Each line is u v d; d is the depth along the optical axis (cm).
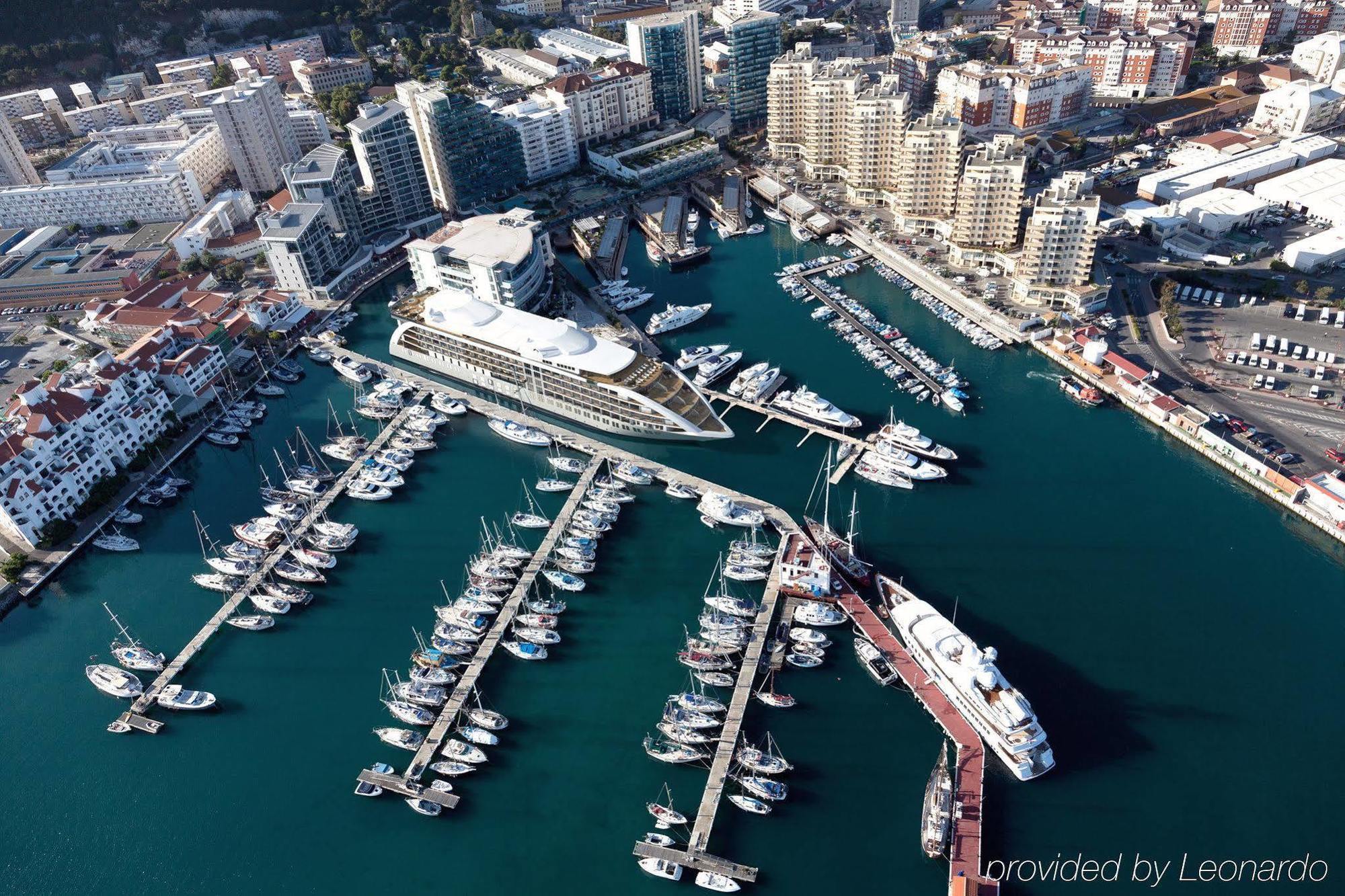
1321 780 15438
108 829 16325
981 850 14662
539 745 17075
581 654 18762
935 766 16212
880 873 14700
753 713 17338
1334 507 19938
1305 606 18575
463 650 18862
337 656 19275
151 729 17988
